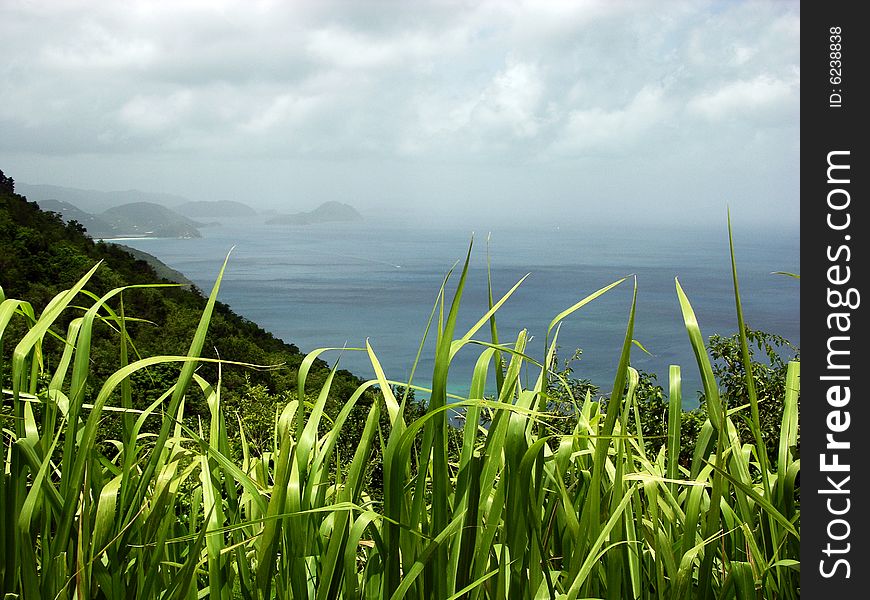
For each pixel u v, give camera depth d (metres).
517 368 1.41
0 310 1.32
